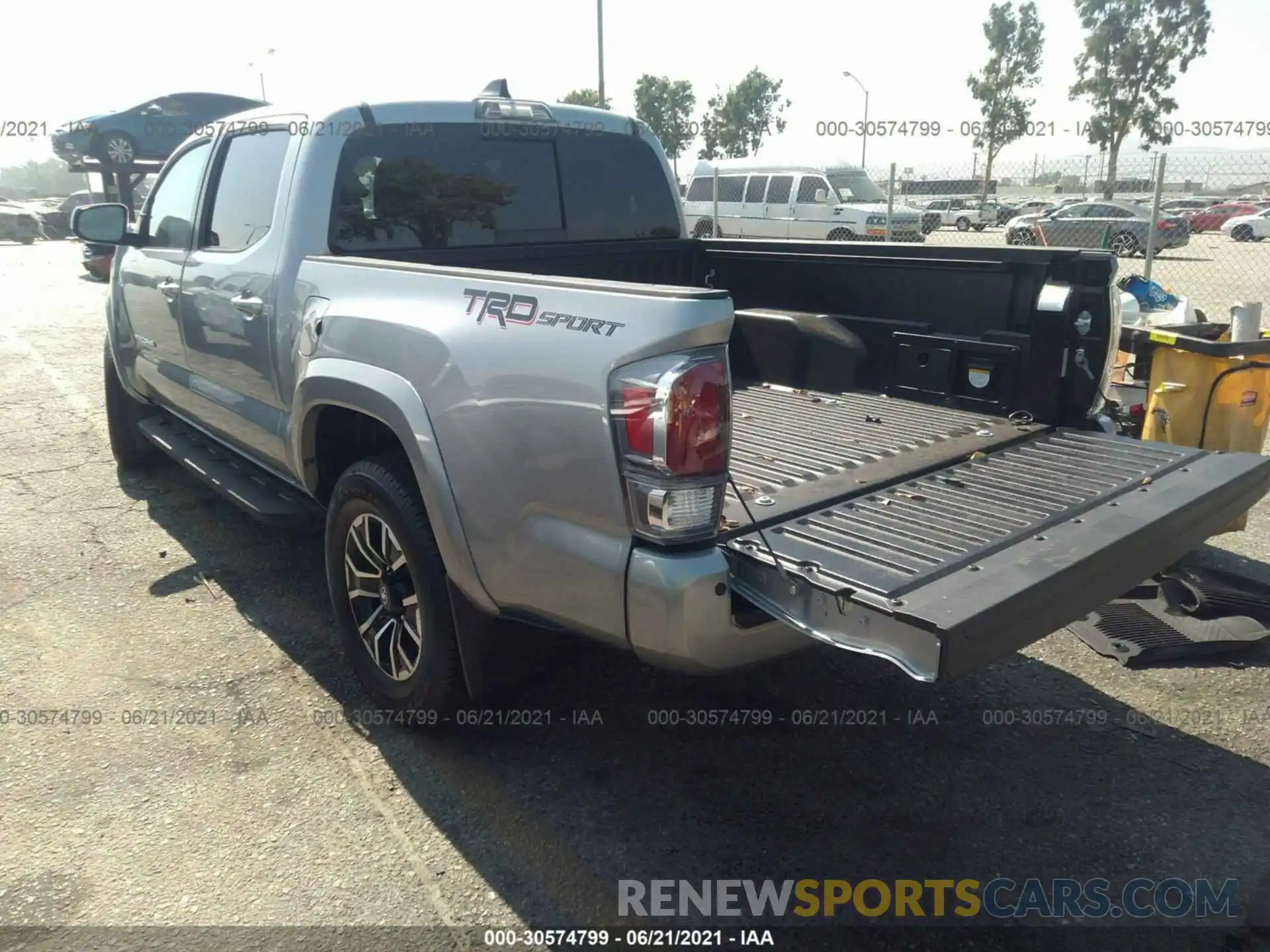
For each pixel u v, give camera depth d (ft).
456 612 9.40
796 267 13.85
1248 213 105.09
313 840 9.04
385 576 10.47
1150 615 13.29
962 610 6.50
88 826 9.18
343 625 11.18
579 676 11.94
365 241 12.07
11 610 13.70
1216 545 15.97
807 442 10.48
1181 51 149.28
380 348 9.61
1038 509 8.52
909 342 12.34
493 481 8.42
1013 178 57.88
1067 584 7.30
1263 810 9.53
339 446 11.51
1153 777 10.04
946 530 8.02
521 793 9.75
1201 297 44.06
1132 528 8.07
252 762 10.20
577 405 7.70
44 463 20.84
